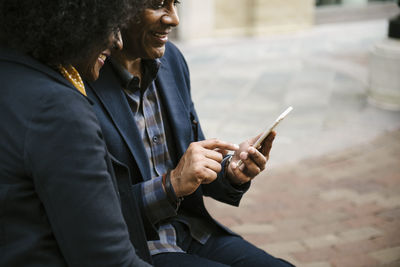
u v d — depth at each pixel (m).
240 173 1.43
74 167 0.87
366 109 5.26
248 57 7.71
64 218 0.87
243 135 4.62
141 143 1.34
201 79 6.54
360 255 2.71
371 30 9.63
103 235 0.89
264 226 3.03
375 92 5.43
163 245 1.42
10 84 0.90
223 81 6.43
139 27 1.28
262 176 3.70
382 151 4.15
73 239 0.88
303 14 9.49
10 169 0.88
